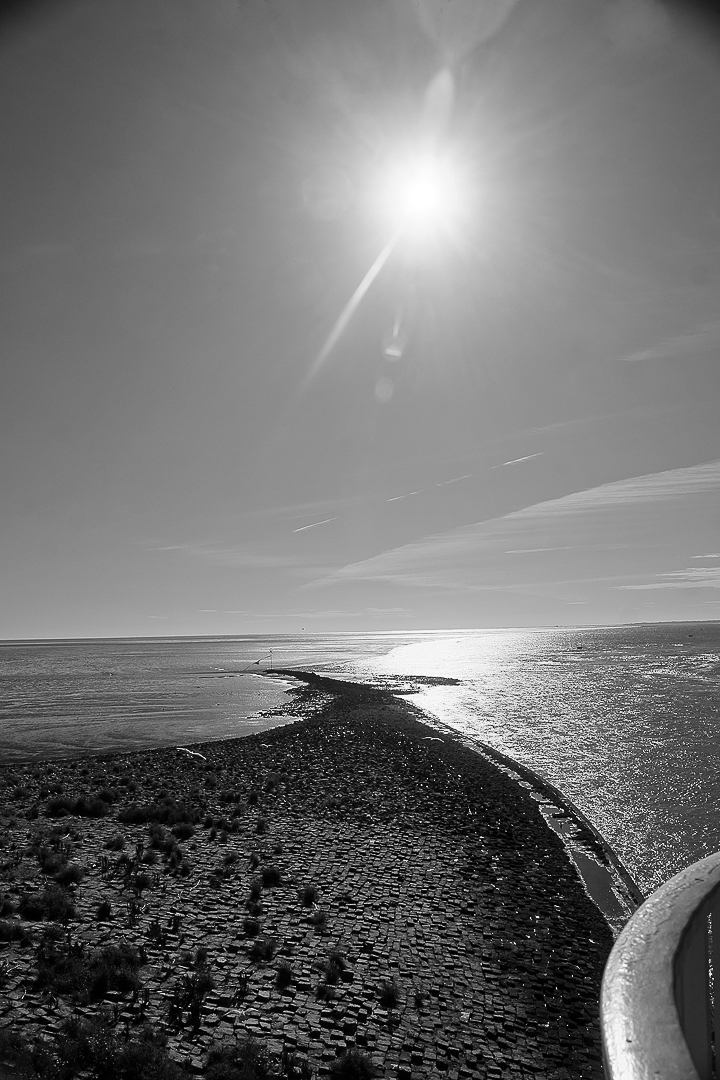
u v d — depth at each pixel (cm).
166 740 4431
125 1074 899
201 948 1281
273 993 1157
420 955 1343
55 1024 998
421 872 1789
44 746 4266
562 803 2578
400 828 2172
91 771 3048
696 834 2253
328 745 3675
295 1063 976
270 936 1357
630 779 2998
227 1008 1101
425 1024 1120
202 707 6247
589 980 1302
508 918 1554
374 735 4019
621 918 1597
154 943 1286
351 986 1205
